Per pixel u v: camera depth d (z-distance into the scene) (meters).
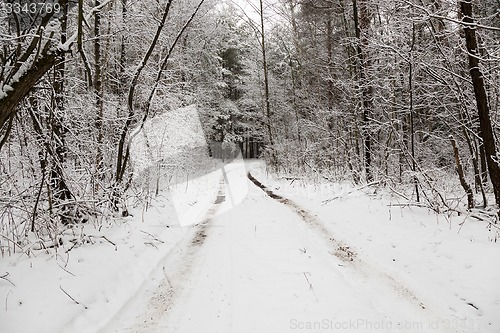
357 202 10.24
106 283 5.08
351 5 14.20
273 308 4.56
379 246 6.67
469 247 5.62
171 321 4.39
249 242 7.53
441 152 16.28
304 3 17.05
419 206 7.91
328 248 6.89
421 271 5.41
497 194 6.81
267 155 26.81
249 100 32.44
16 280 4.69
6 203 5.77
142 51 12.24
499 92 8.36
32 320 3.88
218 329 4.12
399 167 12.31
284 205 11.72
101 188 7.91
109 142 9.25
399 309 4.45
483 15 10.39
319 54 19.61
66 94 7.83
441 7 8.19
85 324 4.11
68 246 6.16
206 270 6.01
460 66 8.91
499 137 8.54
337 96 18.08
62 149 7.14
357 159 14.05
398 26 9.47
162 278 5.78
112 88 12.20
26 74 3.81
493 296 4.40
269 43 30.34
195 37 19.23
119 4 11.80
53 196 6.89
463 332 3.89
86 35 9.27
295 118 25.47
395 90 12.47
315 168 16.47
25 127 6.36
